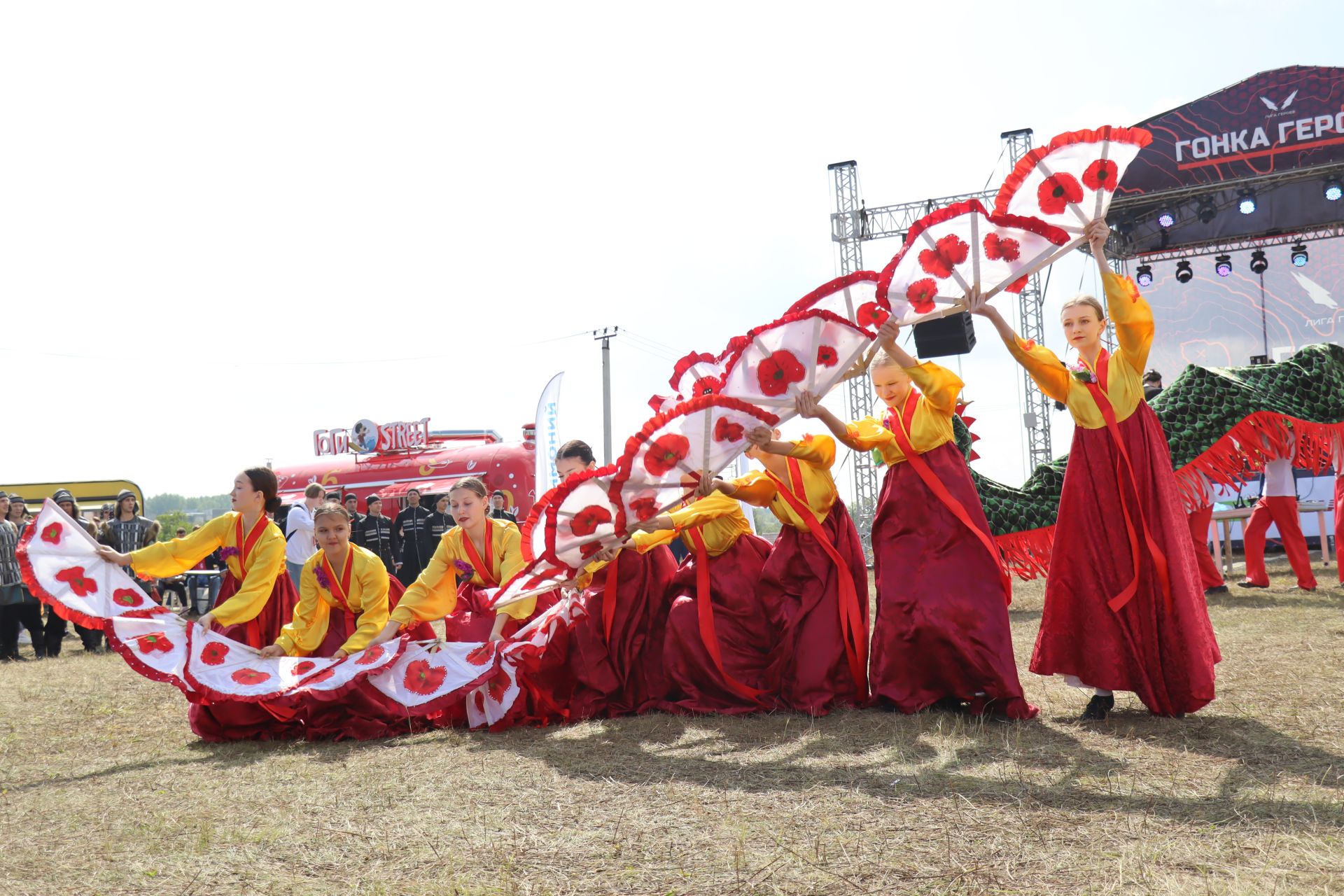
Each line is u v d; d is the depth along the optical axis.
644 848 2.95
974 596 4.57
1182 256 18.62
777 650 5.09
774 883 2.61
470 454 21.94
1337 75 16.95
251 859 3.02
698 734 4.58
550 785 3.75
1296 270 17.94
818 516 5.05
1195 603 4.33
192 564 5.57
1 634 10.45
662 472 4.30
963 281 4.25
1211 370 8.61
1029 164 4.16
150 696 6.72
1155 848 2.71
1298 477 15.41
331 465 24.11
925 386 4.56
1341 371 8.57
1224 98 17.50
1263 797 3.11
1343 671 5.02
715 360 5.11
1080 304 4.62
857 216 18.84
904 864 2.69
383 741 4.94
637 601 5.36
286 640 5.51
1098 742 3.98
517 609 5.35
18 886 2.85
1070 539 4.51
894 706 4.72
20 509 11.48
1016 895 2.44
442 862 2.90
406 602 5.39
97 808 3.71
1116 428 4.39
